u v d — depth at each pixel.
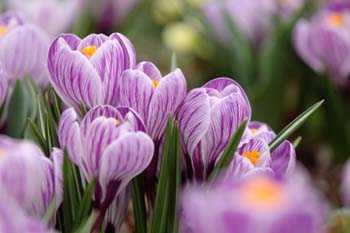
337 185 1.07
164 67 1.56
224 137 0.64
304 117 0.68
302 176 0.61
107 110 0.61
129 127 0.60
